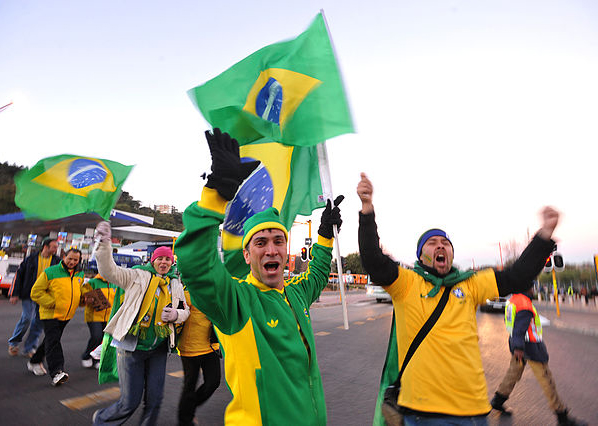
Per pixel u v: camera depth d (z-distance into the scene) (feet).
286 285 7.06
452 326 7.66
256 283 6.15
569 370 21.58
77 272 17.48
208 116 8.56
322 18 9.86
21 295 20.94
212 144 5.16
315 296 7.77
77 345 24.77
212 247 5.08
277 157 10.13
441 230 8.49
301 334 6.13
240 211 9.02
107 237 10.42
